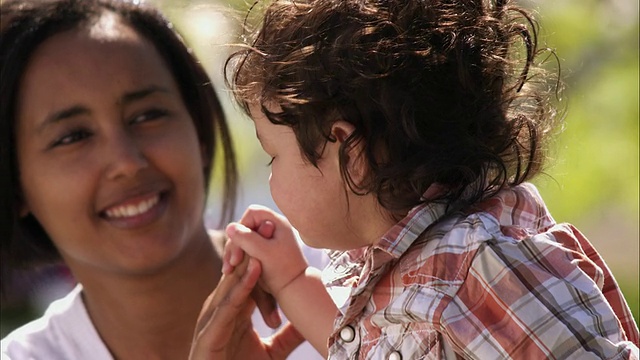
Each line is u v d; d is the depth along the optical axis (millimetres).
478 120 2775
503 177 2791
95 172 3143
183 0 4098
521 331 2531
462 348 2566
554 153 3273
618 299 2885
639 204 4672
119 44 3234
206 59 3945
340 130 2773
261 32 2951
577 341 2518
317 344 3047
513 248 2623
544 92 3064
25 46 3186
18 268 3576
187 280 3330
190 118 3332
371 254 2771
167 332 3371
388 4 2814
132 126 3207
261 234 3115
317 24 2840
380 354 2742
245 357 3172
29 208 3338
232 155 3674
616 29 4832
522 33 2924
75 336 3414
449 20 2799
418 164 2703
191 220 3262
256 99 2893
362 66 2748
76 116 3158
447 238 2676
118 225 3170
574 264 2641
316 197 2855
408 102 2723
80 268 3338
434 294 2627
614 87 4699
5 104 3191
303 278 3084
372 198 2826
